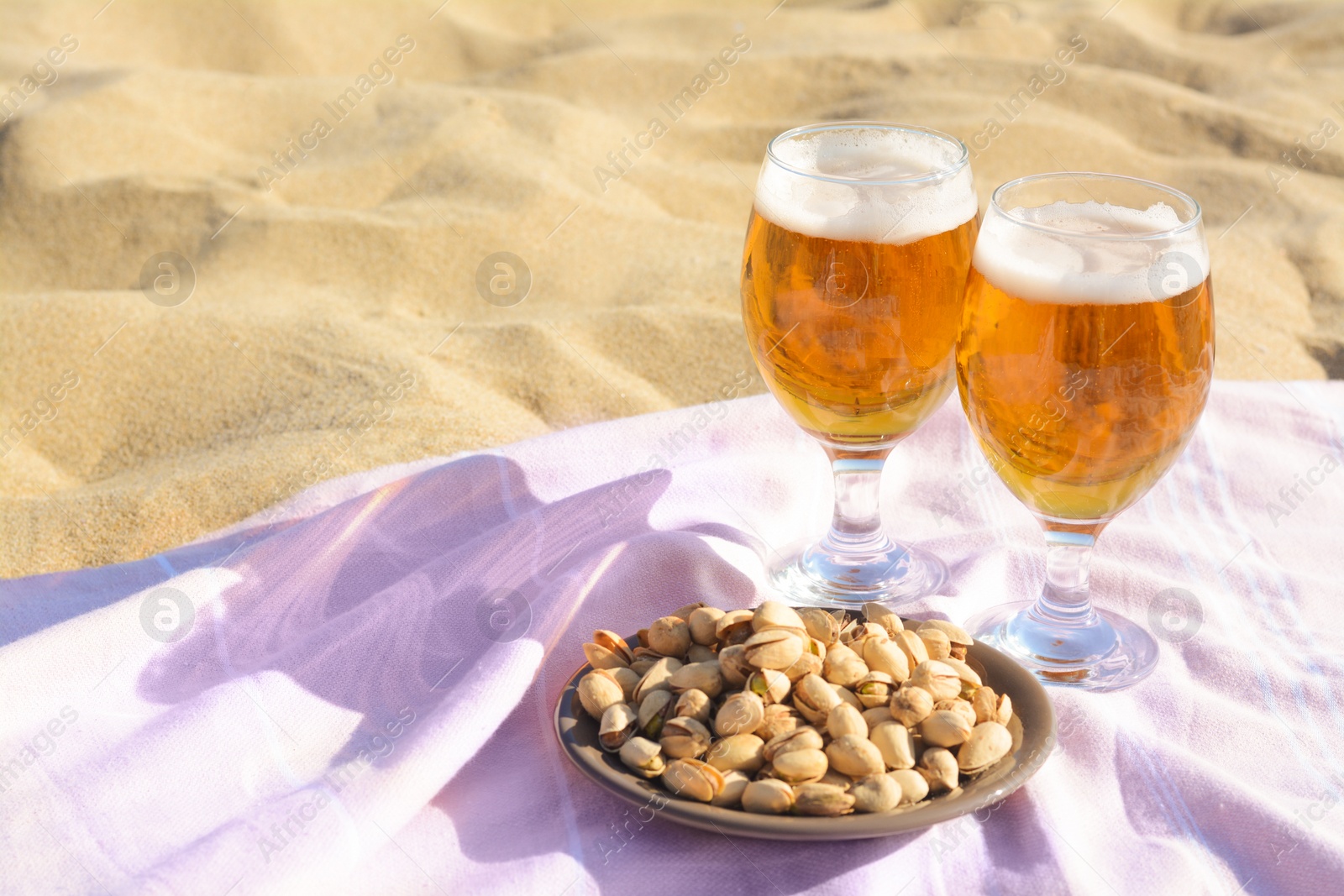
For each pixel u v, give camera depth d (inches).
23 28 99.7
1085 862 25.2
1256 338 58.1
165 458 44.8
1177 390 26.8
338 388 47.0
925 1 112.0
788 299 29.0
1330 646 28.8
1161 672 28.3
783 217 28.9
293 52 101.6
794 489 32.6
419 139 75.7
